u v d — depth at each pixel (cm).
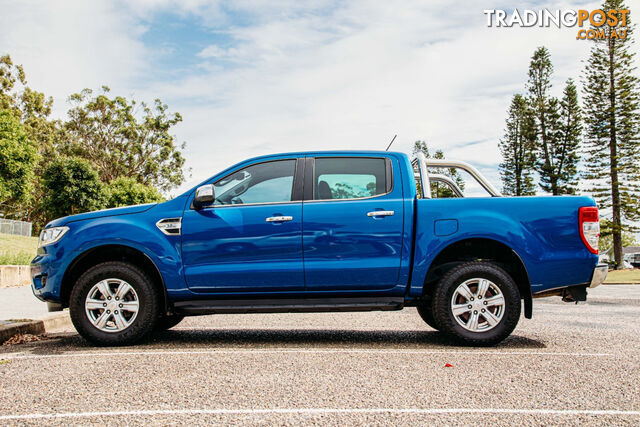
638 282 2580
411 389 372
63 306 581
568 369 433
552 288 538
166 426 297
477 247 567
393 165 571
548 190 4184
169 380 398
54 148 6294
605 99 4022
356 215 548
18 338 617
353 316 822
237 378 403
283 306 543
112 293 554
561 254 537
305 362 459
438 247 538
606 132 4022
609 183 4088
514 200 548
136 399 349
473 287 536
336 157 578
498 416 314
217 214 557
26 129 5797
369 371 425
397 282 547
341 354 495
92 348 536
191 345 549
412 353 499
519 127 4381
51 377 410
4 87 5925
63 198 4812
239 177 578
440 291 532
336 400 346
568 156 4100
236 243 548
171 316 666
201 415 316
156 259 549
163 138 6694
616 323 724
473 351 508
